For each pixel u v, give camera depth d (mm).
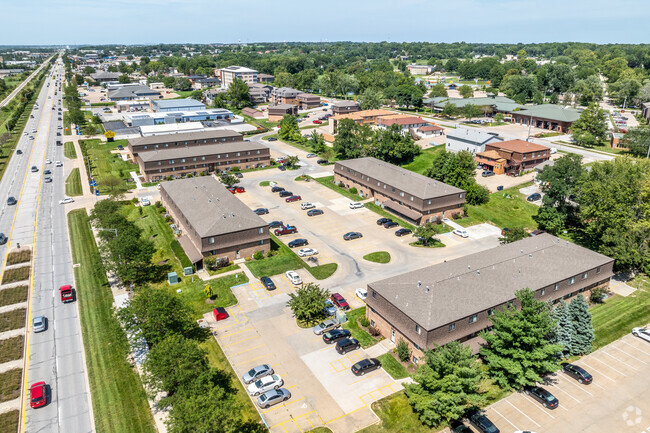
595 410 48219
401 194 101250
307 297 62031
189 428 38000
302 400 49125
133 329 54594
